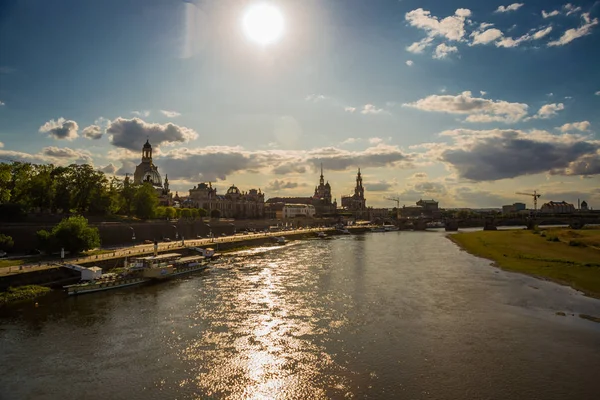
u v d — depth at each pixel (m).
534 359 38.72
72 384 34.50
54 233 87.38
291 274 85.19
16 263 77.31
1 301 59.50
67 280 72.69
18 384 34.59
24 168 125.88
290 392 32.94
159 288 71.06
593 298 60.66
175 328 48.38
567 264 87.00
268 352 40.88
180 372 36.59
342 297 63.12
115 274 75.38
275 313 54.47
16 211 107.56
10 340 44.53
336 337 45.00
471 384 33.88
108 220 137.12
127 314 54.28
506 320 50.38
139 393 33.00
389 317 52.22
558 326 48.03
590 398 31.67
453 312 54.19
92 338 45.09
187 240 148.00
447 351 40.75
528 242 135.88
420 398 31.73
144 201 159.12
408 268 91.94
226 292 67.44
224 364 38.16
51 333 46.81
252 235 182.25
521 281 73.62
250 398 32.16
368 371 36.44
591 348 41.31
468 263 98.50
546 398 31.69
